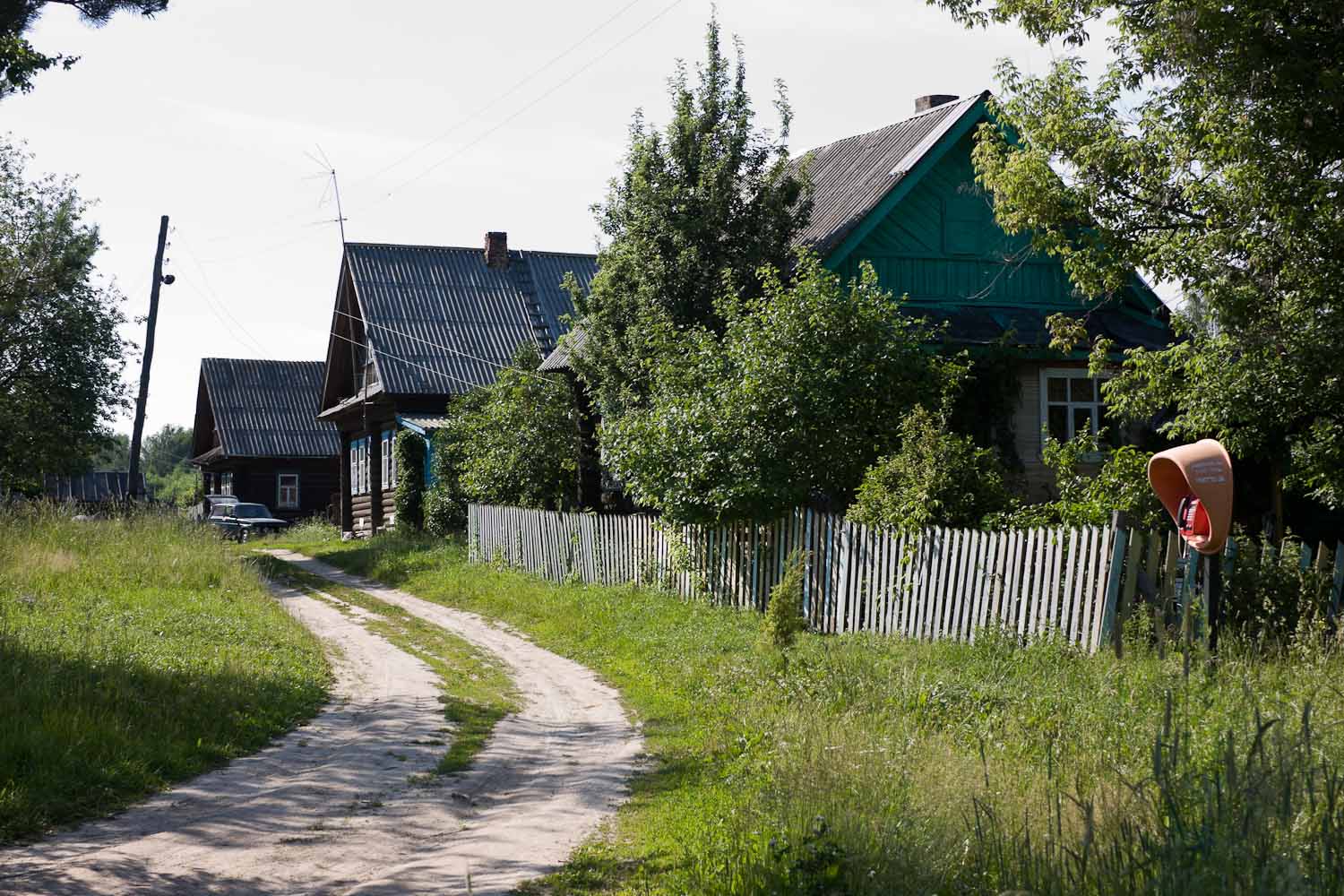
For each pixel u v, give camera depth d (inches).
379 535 1390.3
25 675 413.4
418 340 1470.2
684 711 444.5
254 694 456.1
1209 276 596.4
